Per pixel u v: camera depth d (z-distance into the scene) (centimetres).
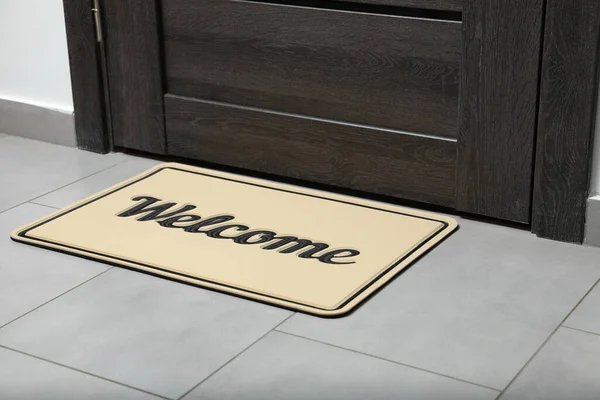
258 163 251
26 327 184
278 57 240
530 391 162
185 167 257
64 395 164
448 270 202
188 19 248
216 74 250
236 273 201
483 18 211
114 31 257
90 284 200
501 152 218
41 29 269
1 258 211
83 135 272
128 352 176
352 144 237
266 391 163
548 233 217
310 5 231
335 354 174
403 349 175
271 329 182
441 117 225
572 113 205
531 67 209
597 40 198
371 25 225
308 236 216
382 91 230
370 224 222
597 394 161
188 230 220
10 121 283
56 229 222
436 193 231
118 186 245
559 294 193
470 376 167
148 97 260
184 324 184
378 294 193
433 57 221
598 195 210
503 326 182
